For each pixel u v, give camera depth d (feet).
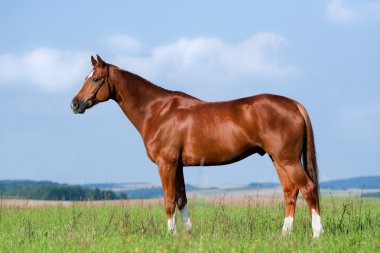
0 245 30.30
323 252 25.96
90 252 26.40
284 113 33.04
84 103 38.29
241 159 35.29
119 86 38.40
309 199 32.76
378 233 31.14
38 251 27.84
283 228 33.83
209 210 53.47
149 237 32.07
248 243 28.12
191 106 36.45
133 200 79.05
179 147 35.94
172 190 35.99
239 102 34.55
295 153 33.04
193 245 26.58
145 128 37.47
